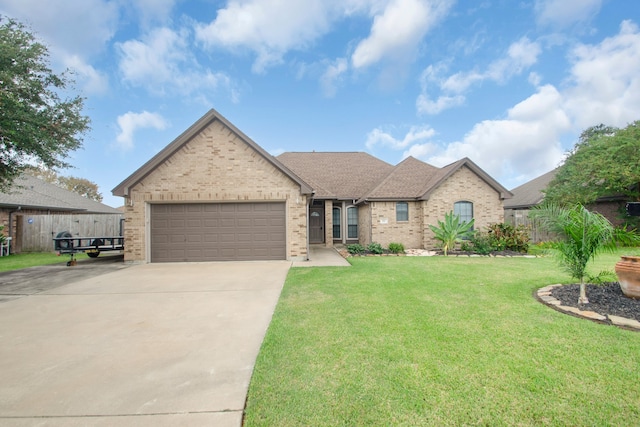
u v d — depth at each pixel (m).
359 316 4.92
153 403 2.74
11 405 2.73
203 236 11.35
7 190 12.70
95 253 13.55
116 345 4.01
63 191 24.19
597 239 5.33
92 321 4.95
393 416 2.50
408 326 4.45
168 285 7.46
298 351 3.70
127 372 3.30
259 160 11.37
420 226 15.38
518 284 7.06
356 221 18.53
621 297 5.54
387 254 13.55
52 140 9.21
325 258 12.20
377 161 21.72
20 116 8.31
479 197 15.26
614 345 3.74
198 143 11.26
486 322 4.58
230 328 4.59
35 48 8.87
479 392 2.81
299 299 6.00
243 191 11.31
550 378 3.02
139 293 6.73
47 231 17.16
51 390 2.97
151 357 3.65
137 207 11.05
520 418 2.46
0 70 8.34
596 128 17.69
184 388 2.98
